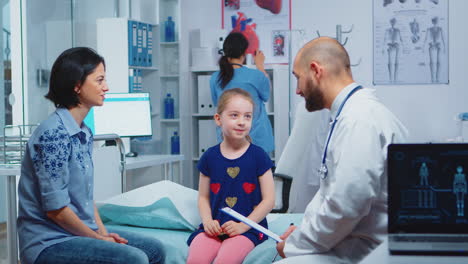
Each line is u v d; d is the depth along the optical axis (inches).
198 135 240.5
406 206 49.3
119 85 197.3
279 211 143.5
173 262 95.1
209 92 228.2
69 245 79.5
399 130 67.2
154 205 112.3
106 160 116.8
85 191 84.9
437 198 49.0
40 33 191.9
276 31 238.7
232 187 92.2
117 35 196.9
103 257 77.9
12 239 120.3
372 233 67.0
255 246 89.1
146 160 158.2
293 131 153.7
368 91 69.9
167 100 224.8
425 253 44.8
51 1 196.5
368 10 230.8
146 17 218.1
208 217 92.0
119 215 113.0
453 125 227.1
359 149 63.9
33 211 81.4
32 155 79.7
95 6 212.2
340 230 65.7
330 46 71.1
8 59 181.6
